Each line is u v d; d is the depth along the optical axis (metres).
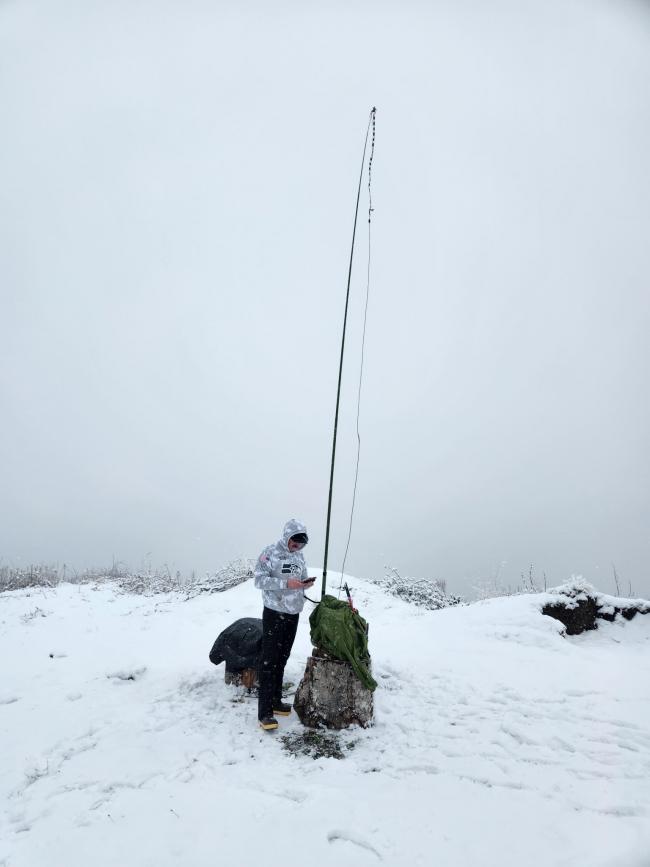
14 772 4.31
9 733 5.08
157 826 3.45
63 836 3.39
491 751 4.40
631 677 6.27
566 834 3.27
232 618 10.45
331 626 4.87
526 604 9.56
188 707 5.44
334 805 3.61
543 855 3.08
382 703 5.44
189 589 13.90
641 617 10.04
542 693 5.71
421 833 3.31
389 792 3.79
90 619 10.74
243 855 3.15
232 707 5.38
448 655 7.39
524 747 4.47
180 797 3.77
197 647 8.49
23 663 7.86
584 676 6.31
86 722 5.23
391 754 4.38
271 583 4.93
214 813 3.57
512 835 3.28
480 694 5.70
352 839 3.29
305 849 3.19
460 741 4.59
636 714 5.10
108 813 3.62
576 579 10.38
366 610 11.39
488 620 9.22
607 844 3.15
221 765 4.24
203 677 6.25
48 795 3.91
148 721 5.14
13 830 3.52
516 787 3.86
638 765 4.11
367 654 5.06
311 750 4.45
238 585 13.11
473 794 3.75
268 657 4.91
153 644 8.80
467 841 3.23
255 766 4.21
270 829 3.38
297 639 8.64
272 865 3.06
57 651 8.29
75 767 4.30
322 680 4.88
